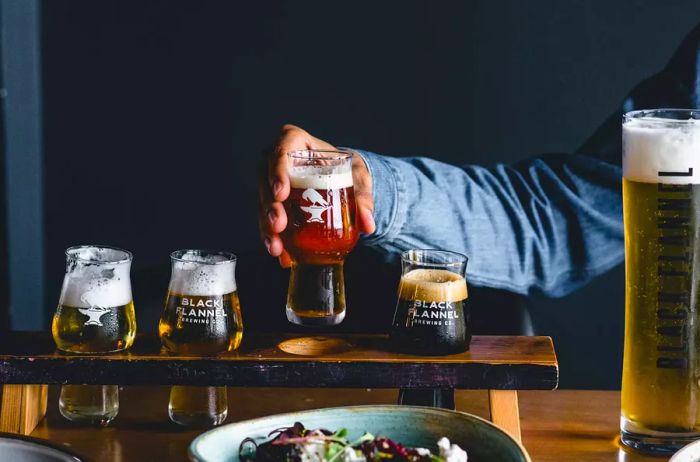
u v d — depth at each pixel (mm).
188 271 1304
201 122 3322
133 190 3395
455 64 3174
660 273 1208
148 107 3340
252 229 3369
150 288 2035
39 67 3352
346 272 2051
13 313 3496
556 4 3105
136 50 3312
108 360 1290
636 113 1258
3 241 3438
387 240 1796
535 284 2102
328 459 1124
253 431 1196
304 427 1215
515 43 3139
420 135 3229
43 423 1380
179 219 3395
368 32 3195
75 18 3318
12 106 3365
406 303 1325
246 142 3316
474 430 1197
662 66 3096
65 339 1303
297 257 1335
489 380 1282
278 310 2064
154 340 1388
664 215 1189
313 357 1306
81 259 1308
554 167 2137
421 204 1819
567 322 3232
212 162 3340
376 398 1492
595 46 3113
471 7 3135
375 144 3248
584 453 1300
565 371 3256
